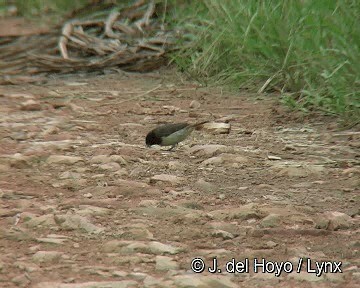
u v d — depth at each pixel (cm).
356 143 1739
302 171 1532
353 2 2017
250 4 2400
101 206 1329
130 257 1110
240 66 2381
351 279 1051
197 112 2078
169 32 2747
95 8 2852
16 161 1571
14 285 1018
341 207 1335
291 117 1969
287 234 1210
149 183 1465
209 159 1612
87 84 2462
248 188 1443
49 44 2695
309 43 2141
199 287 1010
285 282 1042
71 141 1767
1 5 2972
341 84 1892
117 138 1812
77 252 1134
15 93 2306
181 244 1162
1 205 1330
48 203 1346
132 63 2645
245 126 1922
